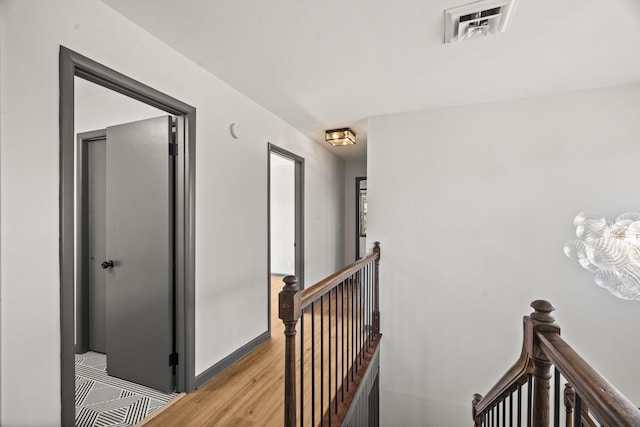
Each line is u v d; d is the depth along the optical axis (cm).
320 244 470
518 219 280
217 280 237
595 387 62
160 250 210
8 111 121
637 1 152
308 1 153
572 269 264
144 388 215
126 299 223
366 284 301
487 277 289
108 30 157
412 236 314
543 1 153
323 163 480
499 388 142
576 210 263
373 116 329
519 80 243
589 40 187
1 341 120
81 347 271
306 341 303
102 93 260
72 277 143
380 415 320
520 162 279
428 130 309
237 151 262
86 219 275
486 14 163
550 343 86
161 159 210
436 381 304
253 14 163
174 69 198
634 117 248
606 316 256
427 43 191
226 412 189
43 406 131
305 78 239
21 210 125
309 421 179
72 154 142
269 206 312
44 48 131
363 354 265
